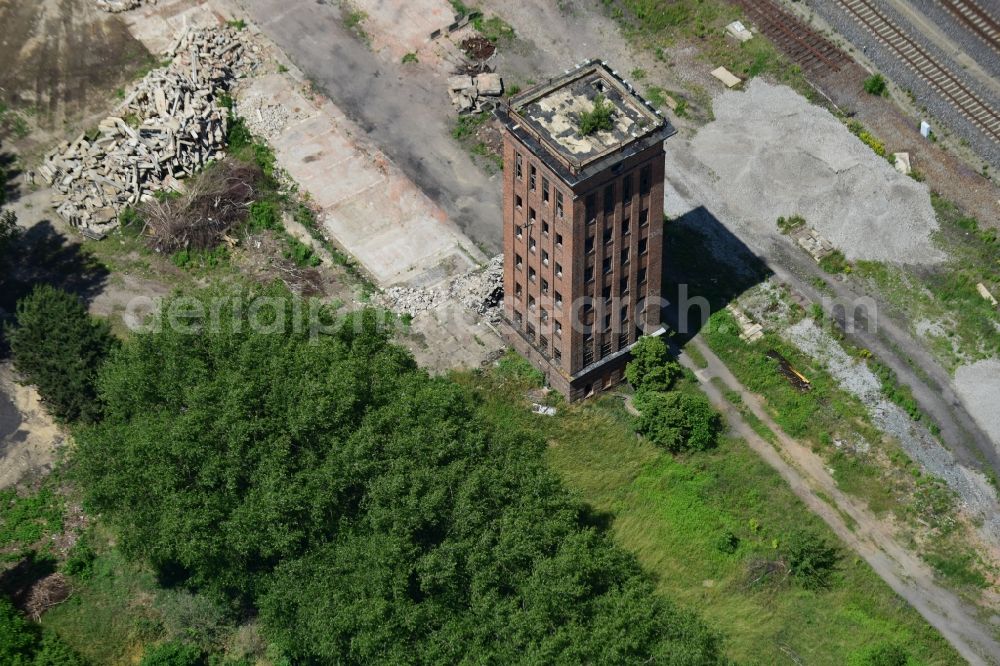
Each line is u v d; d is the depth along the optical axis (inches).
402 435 3683.6
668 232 4948.3
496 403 4453.7
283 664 3836.1
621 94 3944.4
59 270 4879.4
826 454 4303.6
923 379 4488.2
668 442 4284.0
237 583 3671.3
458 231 4985.2
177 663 3791.8
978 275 4746.6
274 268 4854.8
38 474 4291.3
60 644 3878.0
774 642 3828.7
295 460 3688.5
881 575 3996.1
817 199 4963.1
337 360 3833.7
